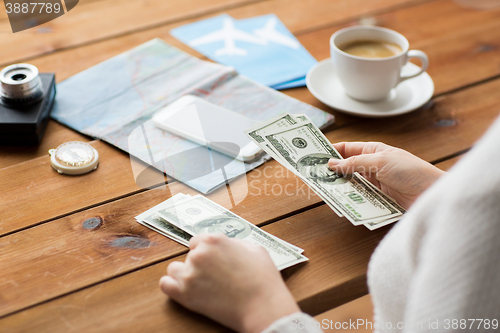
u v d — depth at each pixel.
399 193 0.75
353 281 0.65
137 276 0.64
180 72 1.10
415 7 1.43
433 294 0.42
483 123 0.99
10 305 0.60
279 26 1.31
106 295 0.62
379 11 1.40
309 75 1.08
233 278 0.57
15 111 0.88
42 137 0.90
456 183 0.41
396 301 0.52
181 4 1.40
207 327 0.58
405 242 0.48
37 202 0.76
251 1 1.43
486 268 0.39
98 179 0.81
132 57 1.15
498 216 0.38
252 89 1.05
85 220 0.73
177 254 0.68
